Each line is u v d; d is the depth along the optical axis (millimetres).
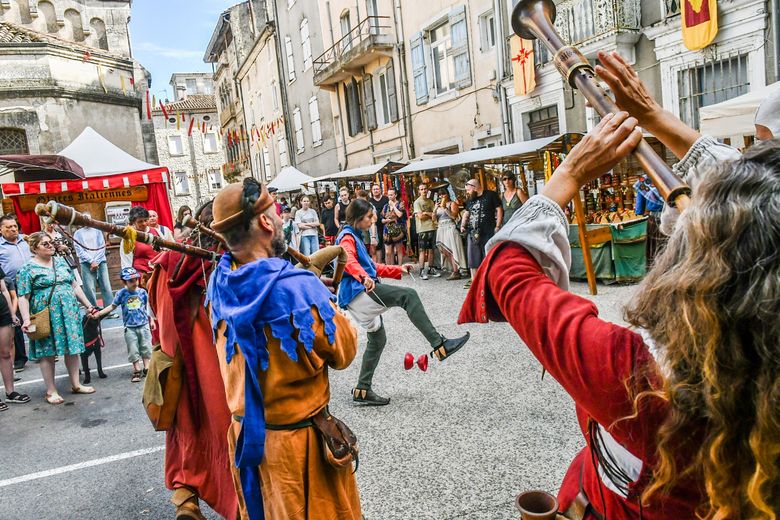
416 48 15938
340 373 5062
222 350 1813
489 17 13500
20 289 5020
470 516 2643
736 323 630
